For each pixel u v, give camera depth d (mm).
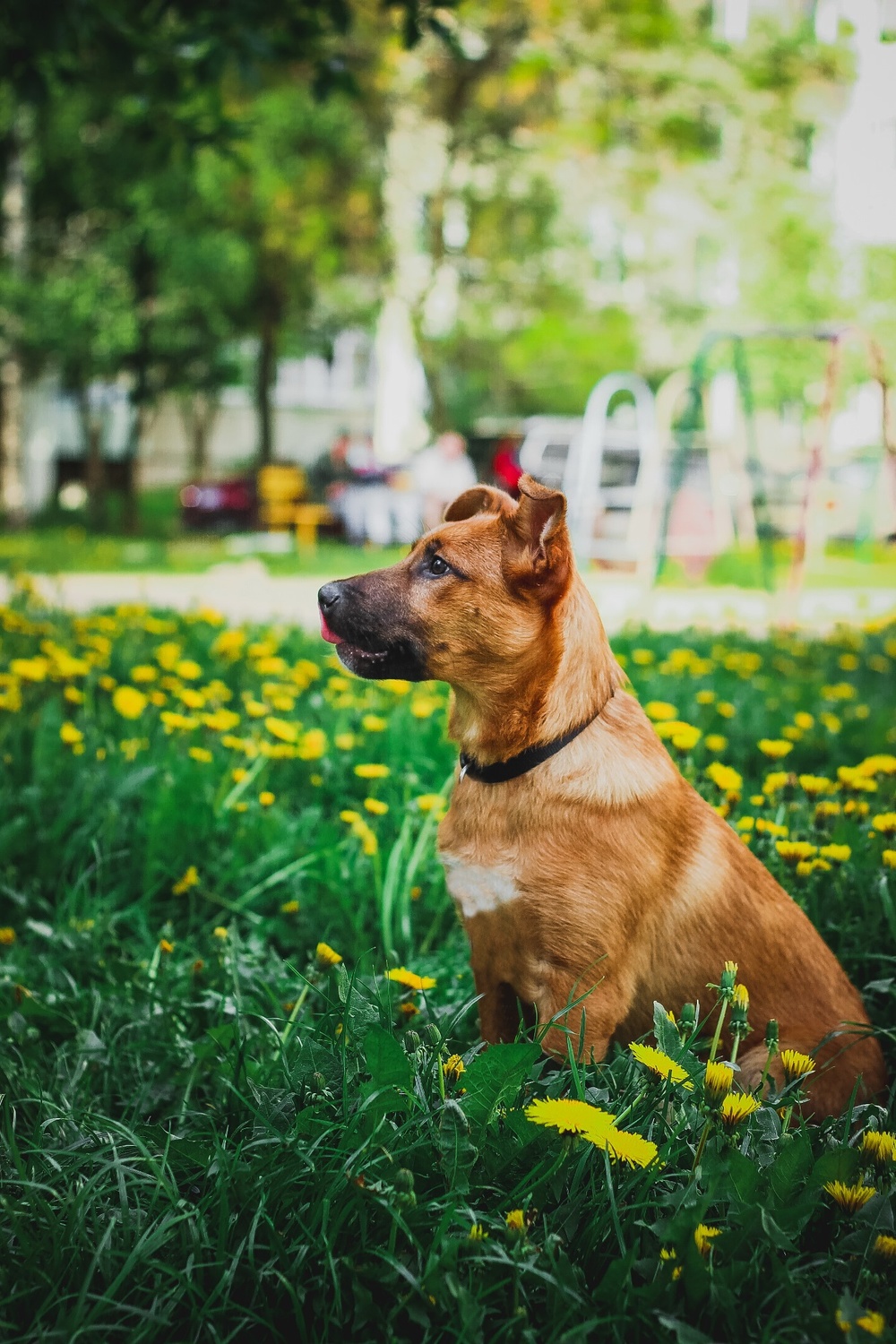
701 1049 2564
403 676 2914
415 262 26734
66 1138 2391
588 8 22656
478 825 2814
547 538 2740
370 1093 2184
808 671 7715
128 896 3990
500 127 24250
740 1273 1868
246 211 21516
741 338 11289
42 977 3379
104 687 5688
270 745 4750
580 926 2684
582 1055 2559
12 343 18922
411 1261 1957
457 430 37281
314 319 26656
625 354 31922
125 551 18359
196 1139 2352
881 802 4133
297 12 6949
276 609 10523
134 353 21469
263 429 25203
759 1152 2150
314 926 3715
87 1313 1938
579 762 2754
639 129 24844
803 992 2838
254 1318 1900
